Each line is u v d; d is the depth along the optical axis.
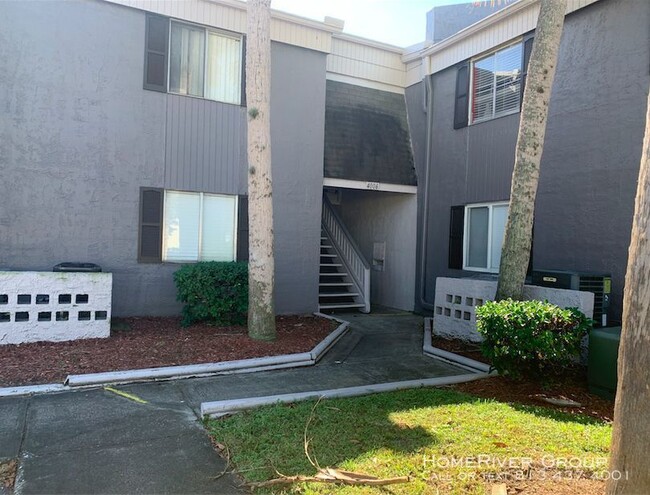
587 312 5.93
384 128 11.12
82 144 7.75
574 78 7.55
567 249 7.59
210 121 8.66
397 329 8.85
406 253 11.33
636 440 2.09
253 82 6.80
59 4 7.57
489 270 9.17
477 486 3.06
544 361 5.18
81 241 7.78
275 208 9.32
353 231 13.31
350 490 3.03
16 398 4.75
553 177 7.85
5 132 7.30
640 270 2.12
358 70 11.13
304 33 9.48
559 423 4.18
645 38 6.62
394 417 4.26
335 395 4.92
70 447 3.69
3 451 3.59
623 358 2.19
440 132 10.47
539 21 6.23
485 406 4.61
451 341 7.52
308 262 9.66
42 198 7.53
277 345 6.77
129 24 8.02
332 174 10.02
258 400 4.64
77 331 6.71
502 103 9.02
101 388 5.12
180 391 5.12
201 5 8.47
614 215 6.94
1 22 7.24
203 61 8.62
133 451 3.64
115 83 7.94
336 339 7.71
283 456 3.50
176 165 8.40
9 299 6.39
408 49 11.40
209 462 3.48
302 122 9.57
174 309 8.42
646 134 2.21
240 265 7.97
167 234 8.41
